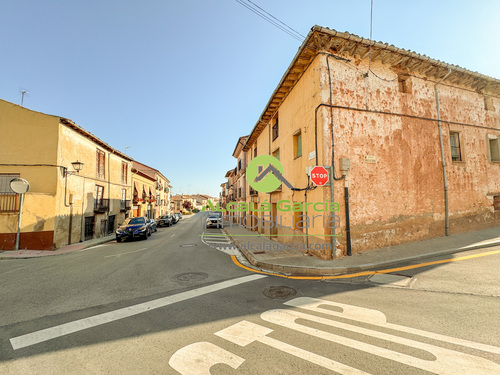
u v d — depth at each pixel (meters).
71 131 14.08
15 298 4.92
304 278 5.85
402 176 8.27
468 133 9.81
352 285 5.08
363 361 2.46
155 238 16.61
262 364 2.48
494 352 2.51
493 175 10.20
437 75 9.23
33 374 2.47
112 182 19.86
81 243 14.42
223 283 5.54
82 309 4.26
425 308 3.69
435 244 7.75
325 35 7.15
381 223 7.78
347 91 7.78
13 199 12.03
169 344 2.96
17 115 12.64
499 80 9.97
